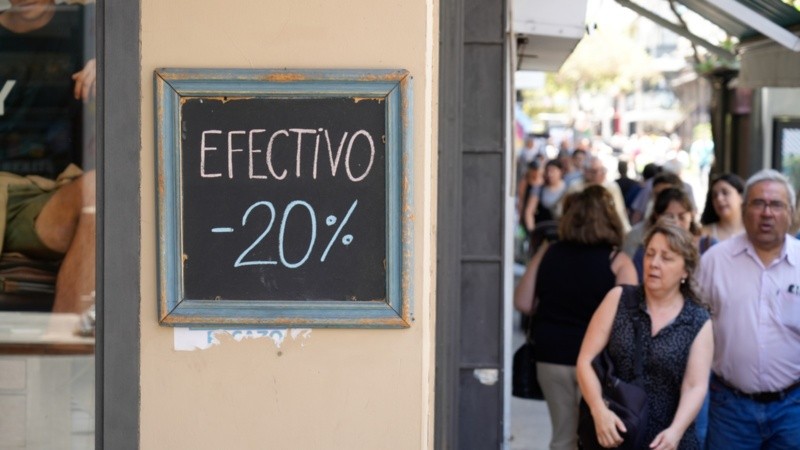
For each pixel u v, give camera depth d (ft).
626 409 16.49
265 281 11.90
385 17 11.75
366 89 11.69
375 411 12.00
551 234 37.81
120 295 12.05
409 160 11.75
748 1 25.93
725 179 25.86
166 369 12.07
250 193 11.85
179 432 12.09
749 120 45.09
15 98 12.91
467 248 20.72
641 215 42.11
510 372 24.71
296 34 11.80
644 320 16.96
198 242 11.89
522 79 46.83
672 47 125.29
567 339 21.20
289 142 11.79
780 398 18.84
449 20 18.88
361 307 11.84
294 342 11.98
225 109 11.80
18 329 12.98
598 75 139.54
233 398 12.04
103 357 12.09
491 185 20.68
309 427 12.02
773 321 18.75
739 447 19.10
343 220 11.83
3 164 12.95
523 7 22.50
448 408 19.69
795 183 45.24
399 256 11.80
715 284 19.12
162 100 11.78
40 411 13.00
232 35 11.82
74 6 12.90
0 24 12.89
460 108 19.06
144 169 12.00
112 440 12.12
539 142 108.47
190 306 11.88
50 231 12.95
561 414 21.48
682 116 91.61
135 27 11.87
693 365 16.78
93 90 12.90
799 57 25.79
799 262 18.80
